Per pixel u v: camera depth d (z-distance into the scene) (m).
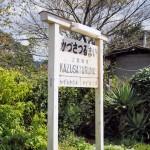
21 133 4.90
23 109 5.33
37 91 6.17
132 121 8.16
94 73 5.24
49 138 4.22
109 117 8.50
